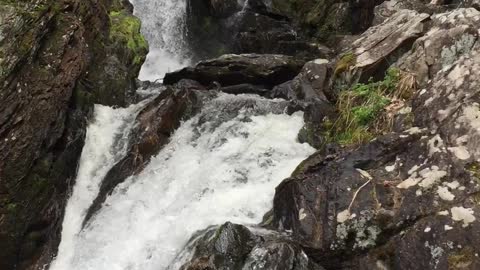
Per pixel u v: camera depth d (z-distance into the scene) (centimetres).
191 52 1398
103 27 844
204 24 1412
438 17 763
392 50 759
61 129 610
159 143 713
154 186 655
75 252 597
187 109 766
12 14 558
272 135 727
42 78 580
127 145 704
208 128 744
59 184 616
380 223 497
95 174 676
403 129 589
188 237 557
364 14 1181
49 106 583
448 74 584
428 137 540
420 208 486
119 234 602
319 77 824
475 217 454
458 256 441
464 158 497
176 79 983
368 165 554
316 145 698
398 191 510
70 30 637
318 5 1310
